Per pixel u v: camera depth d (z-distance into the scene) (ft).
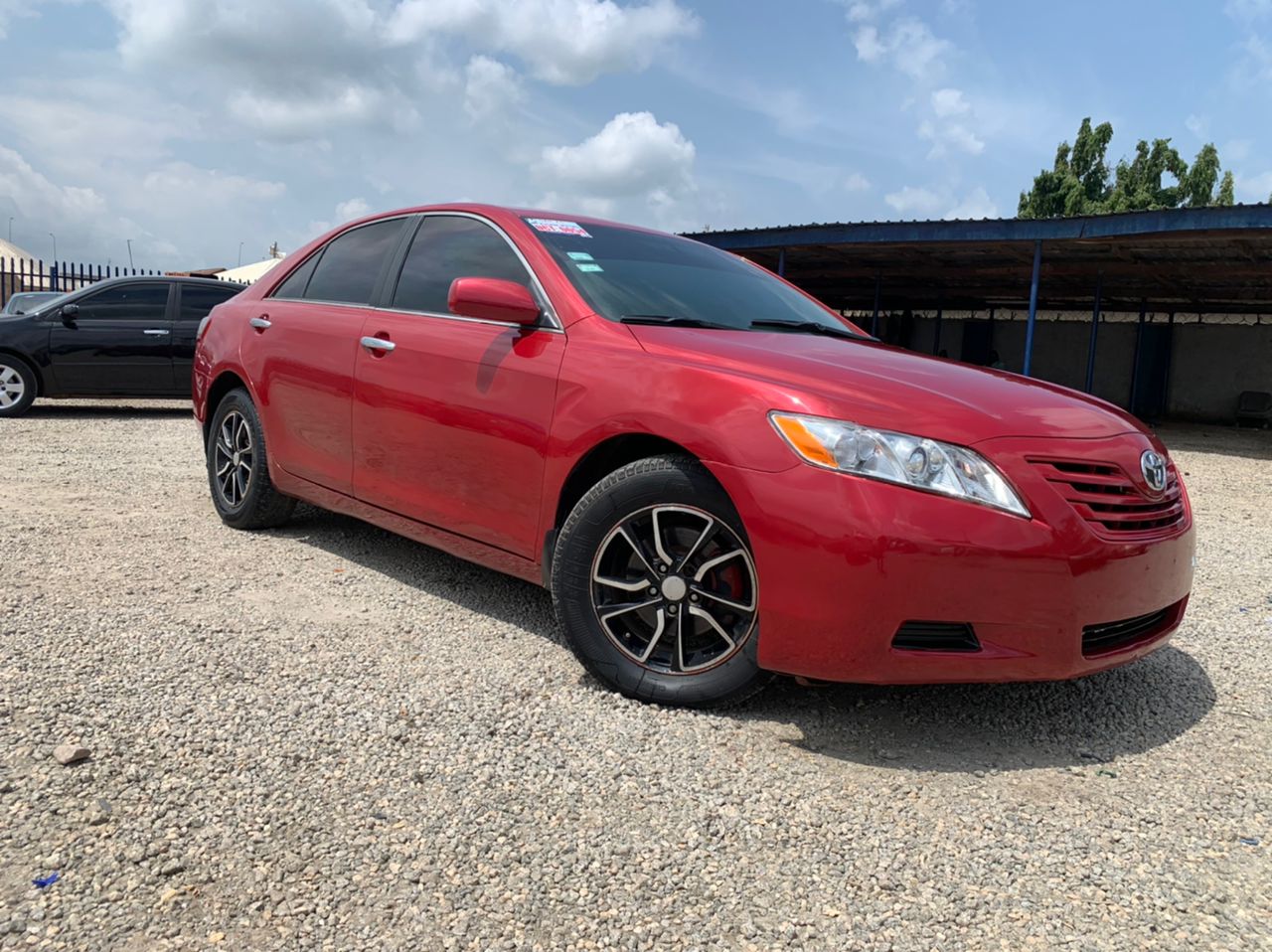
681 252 12.43
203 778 6.94
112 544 13.48
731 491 7.98
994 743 8.43
